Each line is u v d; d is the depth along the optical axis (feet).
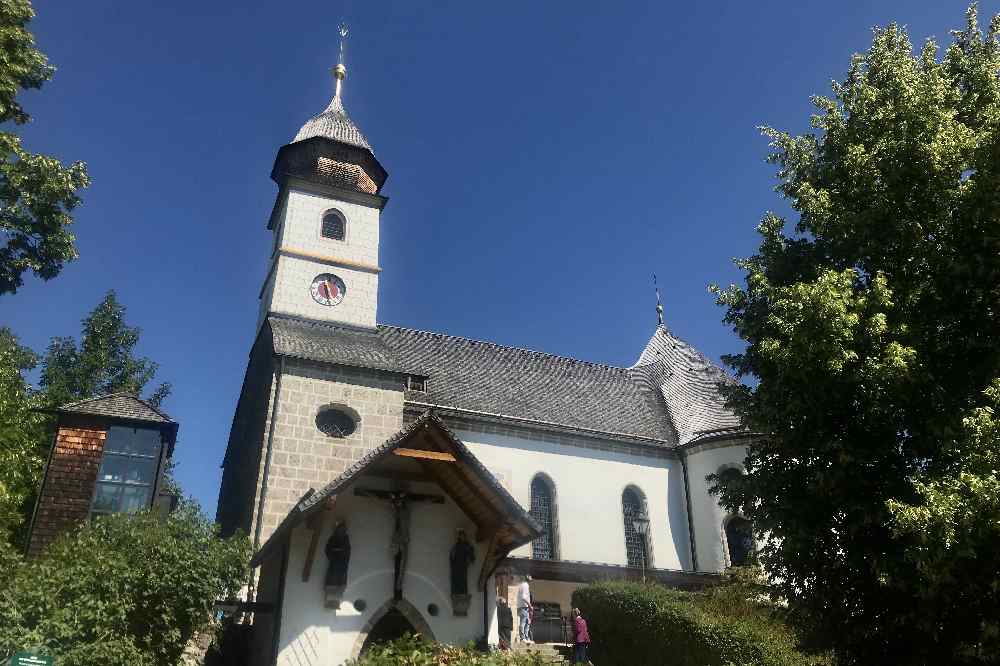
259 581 64.03
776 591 51.78
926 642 44.09
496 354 114.73
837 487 46.09
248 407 98.78
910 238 47.80
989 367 43.32
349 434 84.12
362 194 107.86
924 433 44.27
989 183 44.34
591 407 110.52
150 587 49.21
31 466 76.07
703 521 99.96
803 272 53.62
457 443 52.31
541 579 84.12
